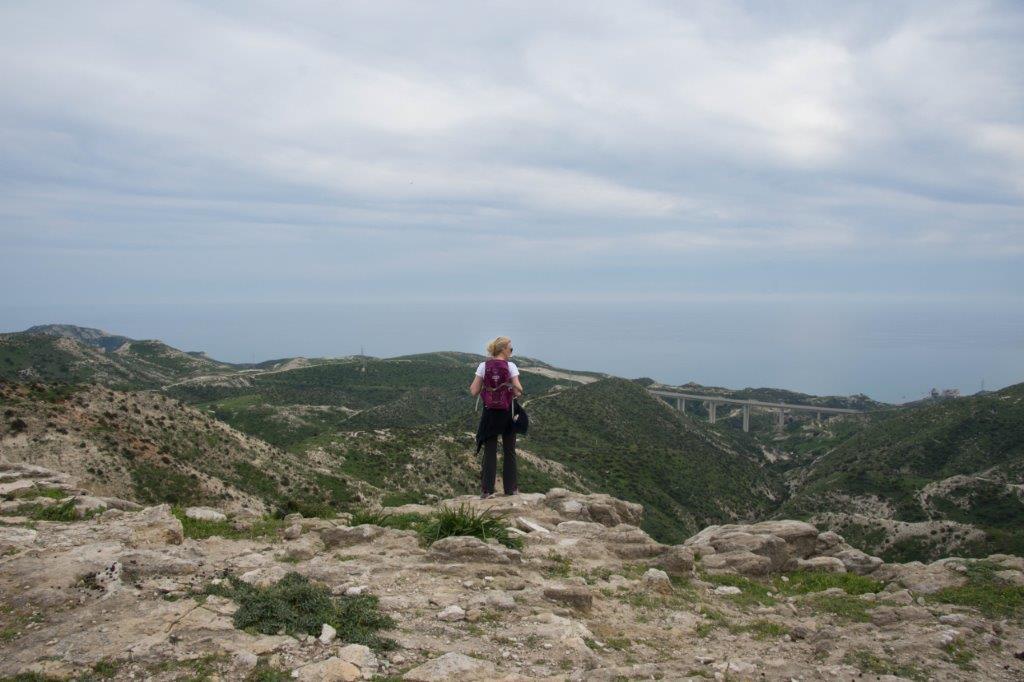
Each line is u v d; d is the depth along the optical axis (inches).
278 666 204.5
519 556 344.8
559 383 6348.4
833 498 3393.2
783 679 236.8
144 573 269.0
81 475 1322.6
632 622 294.8
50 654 199.9
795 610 345.1
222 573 282.0
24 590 242.7
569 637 249.9
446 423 3366.1
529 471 2536.9
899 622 316.5
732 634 297.4
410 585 295.7
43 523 349.1
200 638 216.4
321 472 2089.1
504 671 217.6
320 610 246.8
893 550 2110.0
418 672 205.5
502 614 270.5
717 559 417.4
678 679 224.2
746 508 3459.6
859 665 252.8
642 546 405.4
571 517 467.5
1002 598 338.6
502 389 469.4
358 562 321.1
